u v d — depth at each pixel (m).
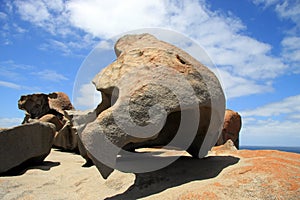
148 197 3.88
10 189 5.45
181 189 3.86
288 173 3.83
